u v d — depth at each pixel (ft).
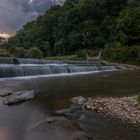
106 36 298.56
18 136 32.81
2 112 43.91
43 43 358.64
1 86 72.13
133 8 276.82
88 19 332.80
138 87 77.41
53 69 119.75
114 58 211.82
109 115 42.52
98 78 104.37
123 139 32.71
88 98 56.90
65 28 327.47
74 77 106.52
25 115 42.24
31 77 101.71
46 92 64.75
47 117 41.01
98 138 32.71
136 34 238.07
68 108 47.11
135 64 195.52
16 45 449.48
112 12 334.24
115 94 63.72
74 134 33.22
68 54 305.53
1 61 118.32
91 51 240.32
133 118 40.93
